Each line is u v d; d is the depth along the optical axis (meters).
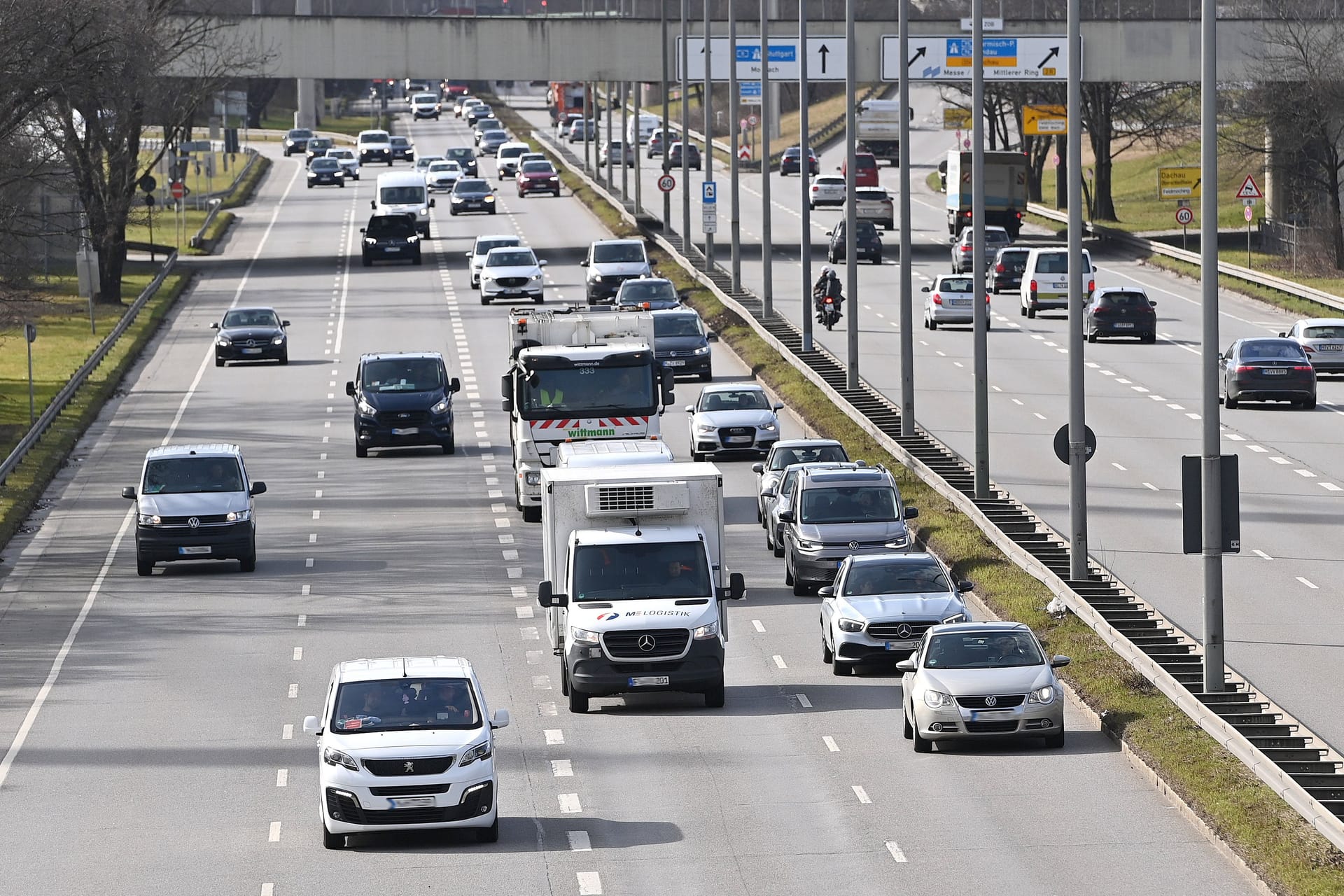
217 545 135.62
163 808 84.00
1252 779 81.06
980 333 143.38
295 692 104.94
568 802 83.75
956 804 82.25
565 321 152.75
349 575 136.00
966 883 71.25
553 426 149.62
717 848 76.19
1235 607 118.38
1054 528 139.00
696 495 104.94
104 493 167.75
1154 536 138.25
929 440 169.50
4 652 116.31
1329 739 89.44
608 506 104.31
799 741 93.81
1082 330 120.62
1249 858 71.50
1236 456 94.94
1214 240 95.69
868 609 107.69
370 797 75.94
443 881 72.44
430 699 79.38
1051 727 91.12
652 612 99.94
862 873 72.69
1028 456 168.12
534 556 140.50
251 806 84.06
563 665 102.94
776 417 184.50
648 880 72.19
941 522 140.00
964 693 90.50
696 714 99.94
